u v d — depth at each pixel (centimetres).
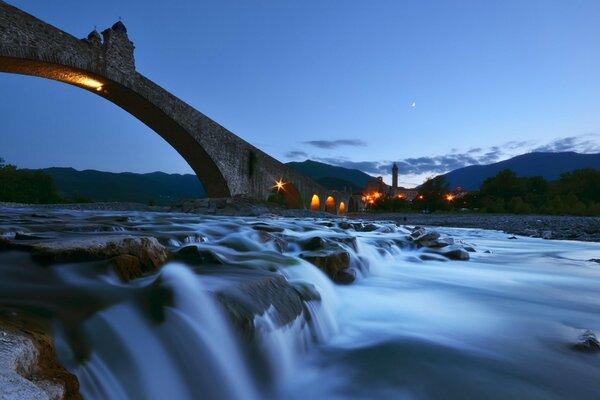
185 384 254
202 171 3938
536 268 852
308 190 5681
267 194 4553
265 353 312
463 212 6812
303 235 859
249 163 4219
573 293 613
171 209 2766
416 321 459
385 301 538
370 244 895
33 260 324
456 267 827
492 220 3594
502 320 465
